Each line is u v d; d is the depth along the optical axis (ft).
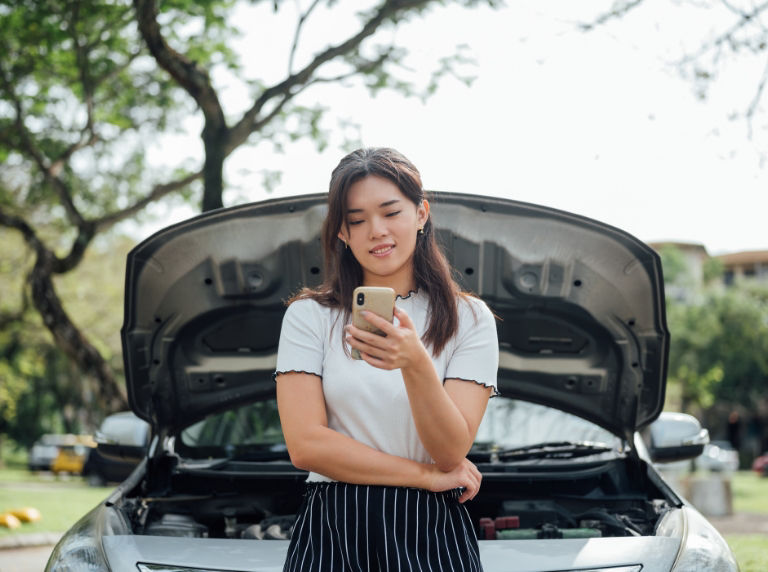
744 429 174.40
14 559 27.09
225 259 11.66
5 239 66.49
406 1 25.86
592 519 10.95
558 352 12.40
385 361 5.65
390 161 6.45
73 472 107.04
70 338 33.88
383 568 6.07
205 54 30.07
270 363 12.49
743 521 40.32
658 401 12.10
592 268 11.53
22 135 34.53
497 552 8.58
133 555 8.47
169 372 12.29
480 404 6.42
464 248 11.53
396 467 6.11
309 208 11.51
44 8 28.22
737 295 129.59
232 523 11.70
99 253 81.92
